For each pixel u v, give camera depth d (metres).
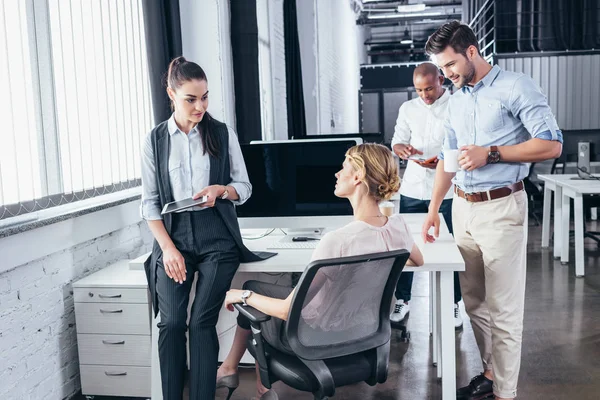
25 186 2.59
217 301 2.49
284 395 2.99
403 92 18.59
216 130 2.59
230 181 2.67
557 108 9.40
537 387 3.00
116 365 2.89
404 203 3.97
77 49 3.00
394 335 3.79
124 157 3.46
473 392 2.82
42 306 2.71
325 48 9.91
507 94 2.47
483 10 11.14
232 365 2.77
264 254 2.71
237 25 4.73
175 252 2.46
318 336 2.01
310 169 3.04
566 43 9.46
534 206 7.89
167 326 2.44
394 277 2.06
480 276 2.75
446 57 2.49
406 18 16.66
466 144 2.63
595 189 5.01
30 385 2.63
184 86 2.40
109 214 3.22
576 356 3.39
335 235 1.97
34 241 2.57
